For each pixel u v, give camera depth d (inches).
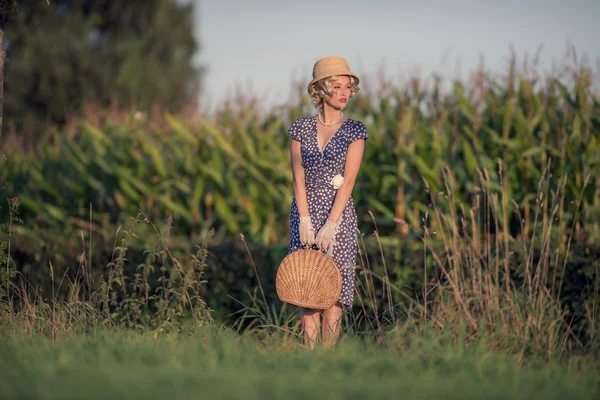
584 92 785.6
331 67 521.3
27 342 462.6
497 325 514.0
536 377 403.9
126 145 1039.0
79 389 303.3
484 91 855.1
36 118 2566.4
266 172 944.3
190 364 380.8
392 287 614.5
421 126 851.4
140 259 705.6
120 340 465.1
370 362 400.8
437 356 435.8
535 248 633.0
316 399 309.7
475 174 802.2
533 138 808.9
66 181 1021.8
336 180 517.3
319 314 522.6
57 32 2655.0
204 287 696.4
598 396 376.8
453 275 582.6
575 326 592.1
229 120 1008.9
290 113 972.6
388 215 846.5
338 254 516.7
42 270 730.8
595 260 595.5
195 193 957.2
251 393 307.3
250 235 925.2
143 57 2876.5
